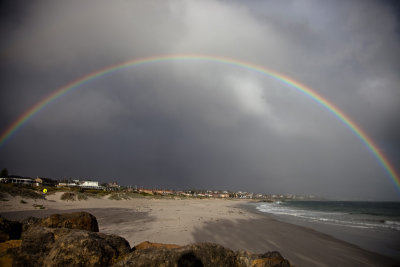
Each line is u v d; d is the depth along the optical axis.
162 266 6.35
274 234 25.19
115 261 7.02
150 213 40.31
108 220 29.30
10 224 9.98
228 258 7.25
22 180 118.69
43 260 7.07
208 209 57.91
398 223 40.66
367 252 19.55
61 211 36.75
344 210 89.00
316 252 18.67
